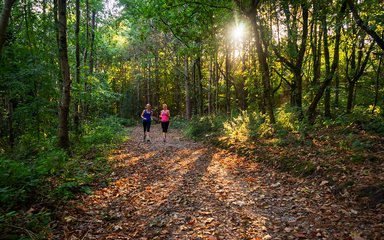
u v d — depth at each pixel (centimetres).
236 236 446
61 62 1060
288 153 889
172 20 1593
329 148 860
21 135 1374
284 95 2912
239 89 2905
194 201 612
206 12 1429
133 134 2202
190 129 1884
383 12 947
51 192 581
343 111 1716
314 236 427
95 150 1162
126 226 496
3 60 1085
